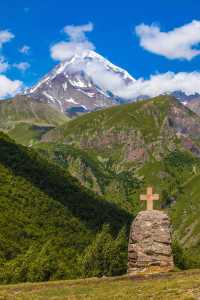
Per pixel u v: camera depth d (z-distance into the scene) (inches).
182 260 3784.5
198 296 1307.8
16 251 4662.9
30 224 5664.4
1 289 1846.7
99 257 3272.6
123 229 3597.4
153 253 1831.9
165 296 1358.3
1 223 5187.0
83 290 1659.7
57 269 3284.9
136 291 1491.1
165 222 1866.4
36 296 1624.0
